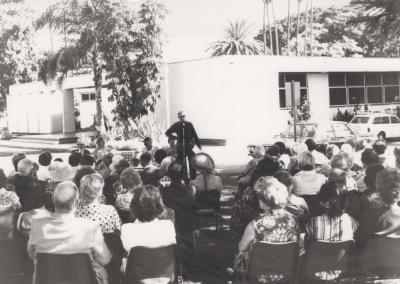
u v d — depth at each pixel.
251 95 24.94
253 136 24.97
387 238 4.19
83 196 4.28
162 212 3.92
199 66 25.75
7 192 4.50
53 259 3.53
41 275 3.55
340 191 4.02
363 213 4.30
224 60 24.72
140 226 3.69
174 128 10.63
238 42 33.41
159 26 22.36
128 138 21.61
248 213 5.06
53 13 23.06
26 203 4.55
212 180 6.38
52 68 25.77
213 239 6.53
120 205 5.06
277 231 3.79
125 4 22.22
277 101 25.55
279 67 25.61
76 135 30.28
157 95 22.86
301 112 25.95
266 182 3.94
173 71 27.19
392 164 9.58
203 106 25.84
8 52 33.72
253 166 6.77
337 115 28.25
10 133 35.09
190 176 10.56
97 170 7.34
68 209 3.59
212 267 5.46
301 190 5.71
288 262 3.81
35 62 34.28
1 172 4.93
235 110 24.75
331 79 28.61
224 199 9.91
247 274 3.86
